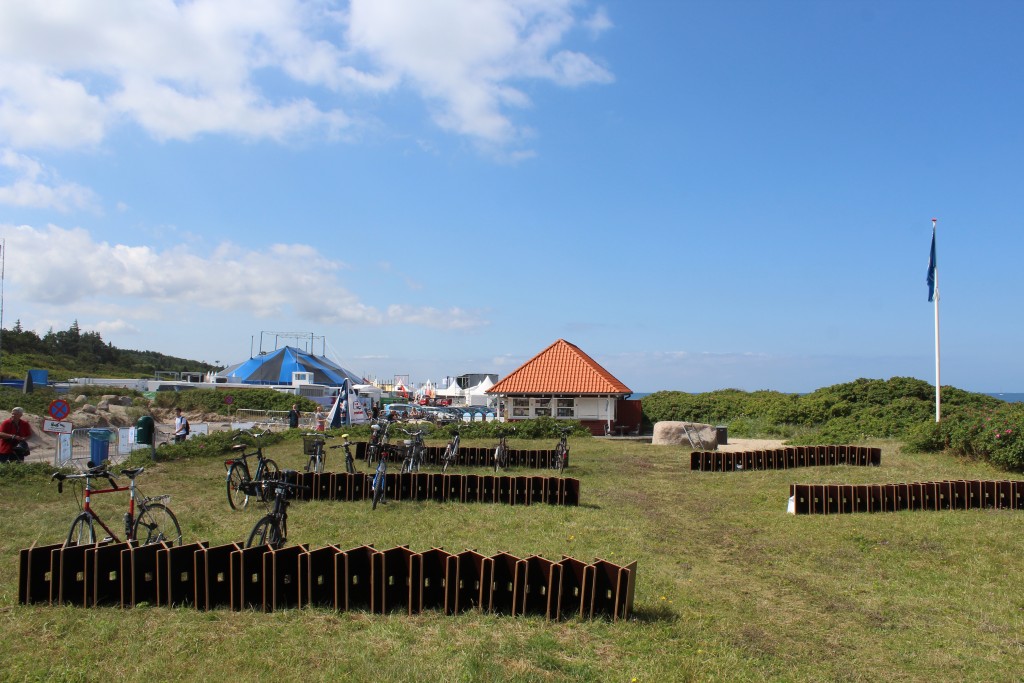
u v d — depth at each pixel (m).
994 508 10.93
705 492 13.10
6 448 13.91
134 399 41.12
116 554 6.21
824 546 8.87
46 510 10.73
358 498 11.77
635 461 17.81
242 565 6.08
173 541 7.66
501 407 31.45
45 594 6.14
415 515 10.46
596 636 5.64
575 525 9.88
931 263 18.52
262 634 5.50
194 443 18.61
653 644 5.50
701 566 7.99
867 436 21.45
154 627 5.60
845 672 5.13
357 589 6.20
